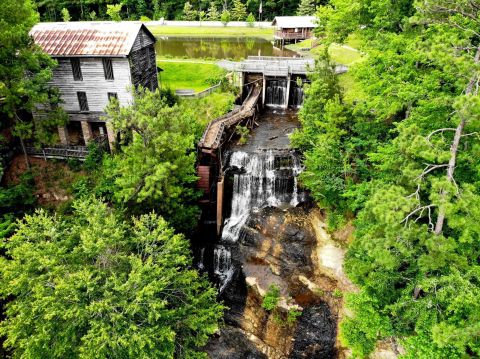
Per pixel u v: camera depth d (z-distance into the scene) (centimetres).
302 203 3167
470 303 1491
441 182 1432
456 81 1719
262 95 4578
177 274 2072
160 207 2580
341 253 2705
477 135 1519
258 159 3459
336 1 2719
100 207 2053
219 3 10150
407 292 1752
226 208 3397
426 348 1566
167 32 8712
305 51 6181
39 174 3158
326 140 2638
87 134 3519
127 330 1611
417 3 1580
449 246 1496
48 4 7938
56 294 1588
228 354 2420
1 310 2245
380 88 2209
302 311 2550
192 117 3688
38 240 1900
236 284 2847
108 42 3200
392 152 1994
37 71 2906
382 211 1532
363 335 1941
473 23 1689
